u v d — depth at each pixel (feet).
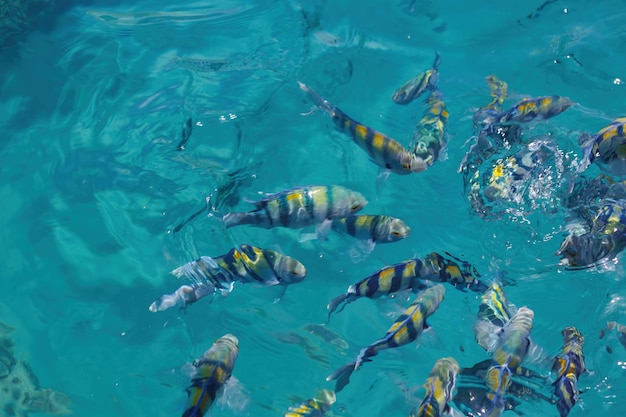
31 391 4.40
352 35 5.69
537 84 5.28
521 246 4.65
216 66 5.54
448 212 4.81
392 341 4.14
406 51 5.57
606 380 4.30
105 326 4.59
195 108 5.29
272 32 5.74
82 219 4.93
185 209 4.90
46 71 5.59
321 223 4.43
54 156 5.18
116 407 4.34
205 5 6.02
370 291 4.34
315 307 4.60
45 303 4.67
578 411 4.25
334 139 5.14
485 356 4.37
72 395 4.39
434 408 3.98
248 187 4.93
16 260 4.81
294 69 5.49
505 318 4.30
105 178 5.06
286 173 4.99
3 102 5.45
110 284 4.71
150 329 4.58
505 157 4.81
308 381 4.37
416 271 4.35
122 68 5.57
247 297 4.66
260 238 4.80
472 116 5.11
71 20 5.92
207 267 4.48
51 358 4.50
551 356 4.29
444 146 4.77
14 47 5.74
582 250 4.46
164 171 5.05
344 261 4.73
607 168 4.57
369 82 5.38
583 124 5.01
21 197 5.04
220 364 4.11
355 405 4.31
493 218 4.73
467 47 5.57
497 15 5.74
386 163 4.57
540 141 4.86
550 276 4.58
